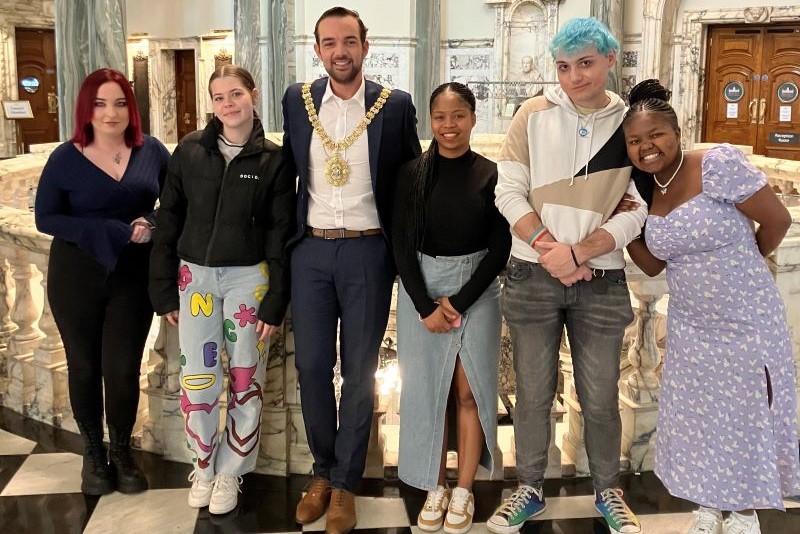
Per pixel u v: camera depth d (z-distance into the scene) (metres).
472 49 12.13
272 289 2.93
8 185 7.13
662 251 2.57
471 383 2.85
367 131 2.81
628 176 2.60
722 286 2.50
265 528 2.95
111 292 3.11
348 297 2.88
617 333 2.72
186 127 15.52
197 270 2.94
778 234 2.51
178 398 3.49
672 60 10.69
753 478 2.55
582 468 3.33
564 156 2.62
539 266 2.72
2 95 15.76
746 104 10.42
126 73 9.66
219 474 3.08
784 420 2.57
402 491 3.23
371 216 2.86
